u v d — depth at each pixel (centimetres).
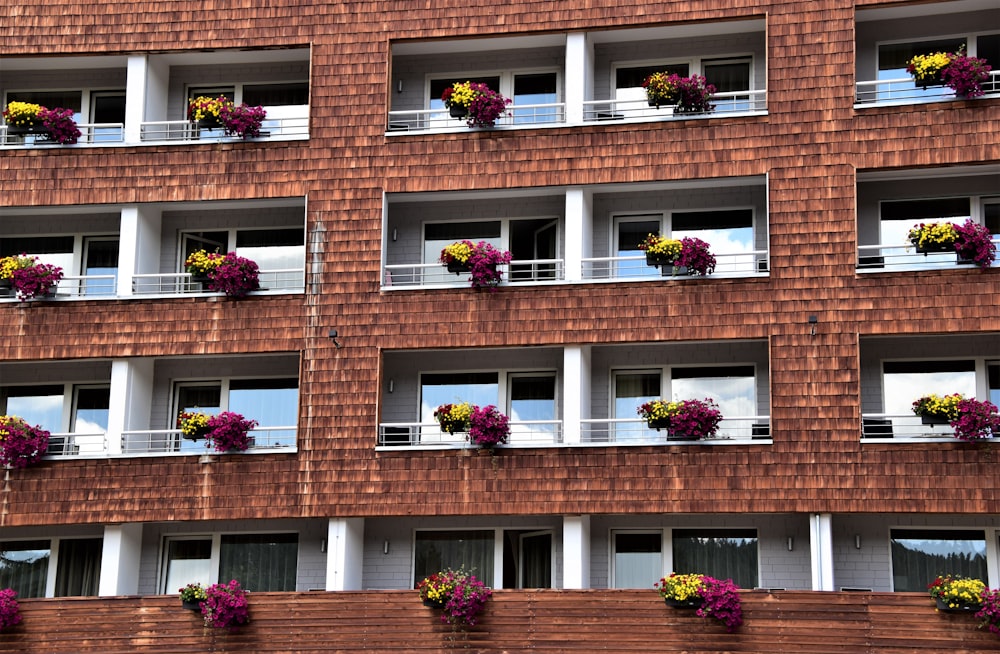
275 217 3150
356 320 2928
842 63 2881
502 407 3017
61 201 3072
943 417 2692
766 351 2912
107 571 2883
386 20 3080
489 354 3019
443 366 3033
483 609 2691
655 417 2770
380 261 2955
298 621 2733
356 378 2902
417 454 2845
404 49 3138
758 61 3072
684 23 2984
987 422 2644
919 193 2922
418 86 3183
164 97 3228
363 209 2986
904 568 2767
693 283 2839
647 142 2927
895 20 2991
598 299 2867
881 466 2691
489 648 2673
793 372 2761
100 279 3183
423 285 2928
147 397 3056
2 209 3105
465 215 3092
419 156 2997
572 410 2839
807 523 2809
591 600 2661
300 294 2959
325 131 3038
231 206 3094
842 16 2905
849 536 2773
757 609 2592
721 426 2914
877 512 2673
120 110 3288
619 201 3039
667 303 2844
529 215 3078
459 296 2914
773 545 2811
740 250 3000
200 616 2752
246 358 3066
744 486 2728
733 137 2894
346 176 3009
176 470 2898
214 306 2973
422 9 3073
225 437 2875
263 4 3123
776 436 2738
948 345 2847
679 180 2903
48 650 2772
